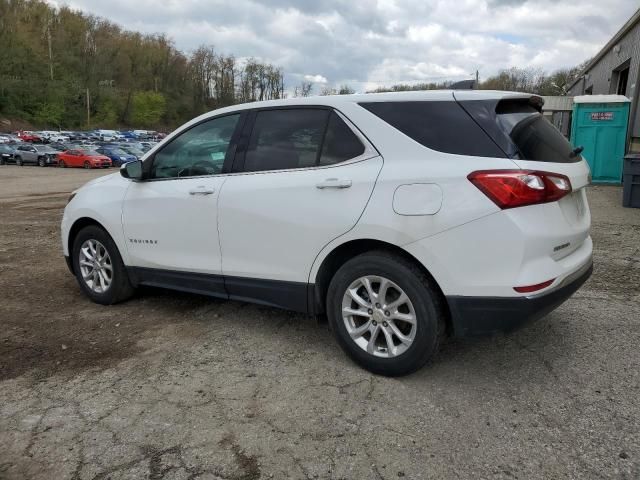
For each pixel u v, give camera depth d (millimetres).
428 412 2963
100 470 2514
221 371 3504
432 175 3068
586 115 12836
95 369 3564
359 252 3477
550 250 2986
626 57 16734
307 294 3588
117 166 37781
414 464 2527
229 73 123500
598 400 3049
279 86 120500
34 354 3814
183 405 3080
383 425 2848
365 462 2547
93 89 106312
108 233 4738
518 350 3729
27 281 5762
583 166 3441
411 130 3258
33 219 10734
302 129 3662
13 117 95562
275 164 3732
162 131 111938
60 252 7320
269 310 4648
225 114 4094
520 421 2859
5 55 97062
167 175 4359
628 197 9570
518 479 2410
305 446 2678
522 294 2898
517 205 2893
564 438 2699
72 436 2789
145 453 2639
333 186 3359
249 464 2547
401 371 3283
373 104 3436
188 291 4297
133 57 117312
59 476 2477
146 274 4527
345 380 3344
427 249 3061
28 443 2734
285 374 3441
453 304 3057
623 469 2453
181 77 123125
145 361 3678
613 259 6082
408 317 3213
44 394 3232
